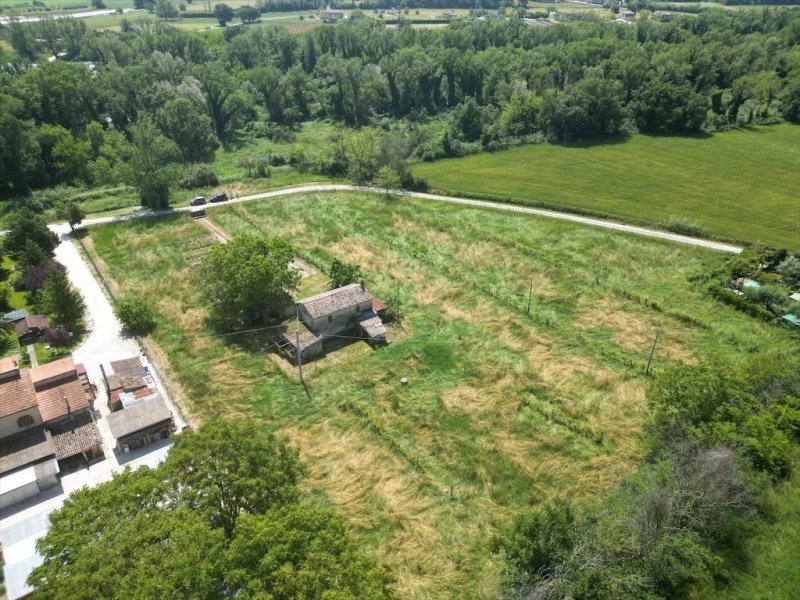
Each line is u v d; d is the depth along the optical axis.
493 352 63.84
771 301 70.62
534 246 88.88
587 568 33.91
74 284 77.00
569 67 160.88
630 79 154.62
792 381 49.06
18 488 44.38
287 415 54.75
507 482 47.50
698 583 37.06
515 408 55.41
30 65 165.75
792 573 37.91
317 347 63.97
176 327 68.06
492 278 79.50
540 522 36.72
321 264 82.50
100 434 51.97
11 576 38.25
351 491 46.56
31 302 72.62
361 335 67.44
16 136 108.75
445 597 38.53
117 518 30.45
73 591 26.14
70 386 53.94
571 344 65.12
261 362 62.19
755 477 41.78
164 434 51.78
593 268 81.81
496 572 39.78
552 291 76.00
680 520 38.34
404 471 48.50
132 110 140.00
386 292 75.25
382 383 59.16
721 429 43.00
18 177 109.88
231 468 34.44
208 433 36.25
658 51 172.88
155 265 82.25
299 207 103.19
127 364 58.59
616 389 57.88
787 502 42.34
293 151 134.38
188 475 33.62
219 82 153.75
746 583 37.28
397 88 167.75
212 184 115.56
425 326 68.75
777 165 124.25
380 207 103.81
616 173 121.50
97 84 137.12
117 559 27.61
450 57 165.75
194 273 79.25
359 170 116.56
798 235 92.19
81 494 32.47
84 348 64.00
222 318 69.31
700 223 96.12
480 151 137.12
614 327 68.31
